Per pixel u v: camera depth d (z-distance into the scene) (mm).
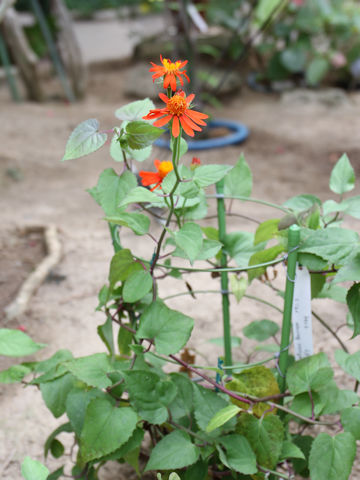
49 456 1107
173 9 2947
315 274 904
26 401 1236
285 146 2961
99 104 3789
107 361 842
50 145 2969
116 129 771
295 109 3609
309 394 856
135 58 4445
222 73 3836
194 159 874
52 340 1411
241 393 877
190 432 852
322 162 2705
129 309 945
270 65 3906
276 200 2281
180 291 1600
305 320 881
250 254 992
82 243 1902
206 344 1363
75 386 872
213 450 842
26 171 2615
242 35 3840
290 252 839
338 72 3990
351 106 3627
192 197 795
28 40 4406
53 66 4324
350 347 1327
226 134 3141
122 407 831
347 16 3920
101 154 2902
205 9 3682
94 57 5016
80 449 882
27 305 1534
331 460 816
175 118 730
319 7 3771
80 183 2514
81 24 6781
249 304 1521
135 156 880
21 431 1164
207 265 1715
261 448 844
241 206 2197
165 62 729
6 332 853
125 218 828
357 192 2322
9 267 1754
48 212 2182
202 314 1481
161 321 829
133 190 789
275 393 899
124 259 859
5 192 2385
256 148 2951
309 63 3916
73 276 1693
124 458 945
